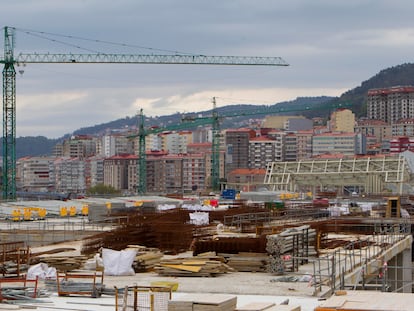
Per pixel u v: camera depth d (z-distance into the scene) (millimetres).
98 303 45906
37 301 46500
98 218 109562
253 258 61500
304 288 53031
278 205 127062
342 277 56062
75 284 49344
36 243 94688
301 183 193500
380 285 63438
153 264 61719
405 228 102750
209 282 55688
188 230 77625
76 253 74125
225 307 37688
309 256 69750
